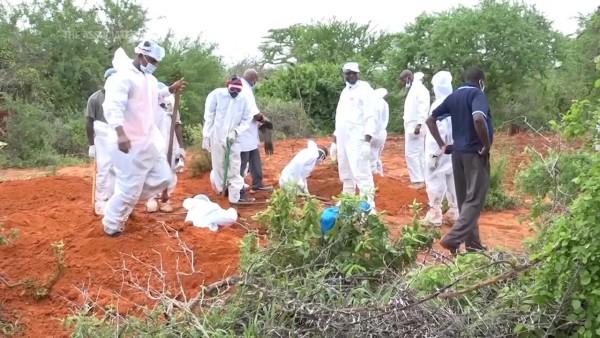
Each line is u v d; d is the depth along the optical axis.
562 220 4.66
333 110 27.28
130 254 6.80
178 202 10.08
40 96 21.39
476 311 4.67
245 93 10.30
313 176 12.21
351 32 37.69
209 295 5.60
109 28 26.14
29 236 7.39
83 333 4.66
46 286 6.04
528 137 19.91
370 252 5.59
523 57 23.14
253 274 5.02
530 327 4.49
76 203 9.74
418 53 25.09
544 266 4.63
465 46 23.81
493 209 10.59
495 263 4.93
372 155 10.79
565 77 22.80
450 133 8.98
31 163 17.62
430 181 9.15
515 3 24.16
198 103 25.88
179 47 27.72
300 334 4.54
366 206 5.79
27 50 23.56
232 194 10.27
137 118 7.09
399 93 26.28
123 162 7.07
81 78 24.00
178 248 6.91
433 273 5.06
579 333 4.40
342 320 4.50
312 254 5.62
